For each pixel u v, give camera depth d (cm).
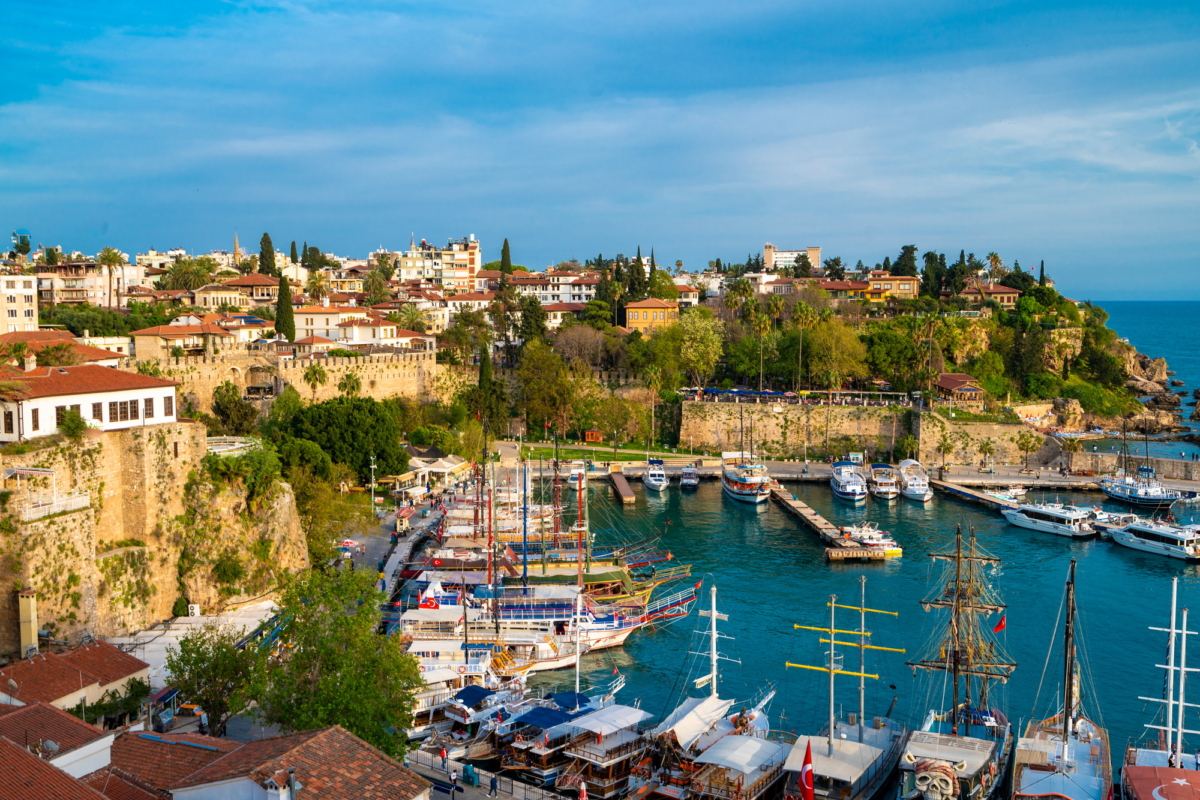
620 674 9375
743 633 10462
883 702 8681
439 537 13375
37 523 7712
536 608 10300
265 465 10219
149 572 9075
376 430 16050
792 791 6762
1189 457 19850
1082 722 7550
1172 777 6206
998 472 19388
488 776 6675
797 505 16612
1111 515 15400
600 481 19112
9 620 7544
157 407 9506
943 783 6322
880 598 11638
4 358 10475
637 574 12688
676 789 6869
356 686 6228
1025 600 11575
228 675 6769
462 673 8544
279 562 10244
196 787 4162
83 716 6209
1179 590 11950
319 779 4131
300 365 18250
